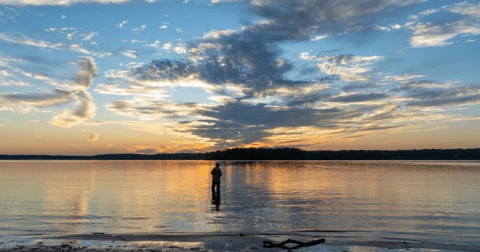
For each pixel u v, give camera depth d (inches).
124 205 754.2
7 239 448.5
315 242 426.9
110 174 2303.2
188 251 397.4
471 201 819.4
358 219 591.5
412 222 564.4
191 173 2519.7
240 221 573.0
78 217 607.2
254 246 419.2
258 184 1362.0
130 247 412.2
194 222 565.0
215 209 698.2
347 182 1456.7
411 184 1336.1
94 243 430.3
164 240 446.3
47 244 424.2
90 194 975.0
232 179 1684.3
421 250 403.9
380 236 470.6
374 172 2471.7
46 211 669.3
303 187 1214.3
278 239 452.8
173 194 980.6
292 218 601.0
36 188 1160.2
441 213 650.8
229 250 403.2
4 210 681.0
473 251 399.2
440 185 1285.7
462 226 533.3
